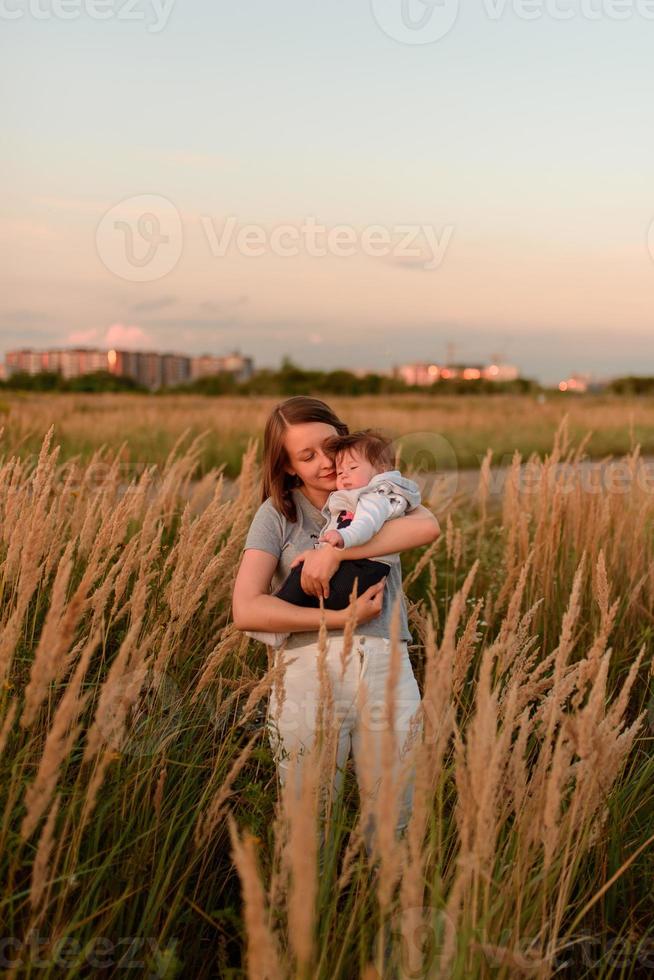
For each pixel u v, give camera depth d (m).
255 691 2.56
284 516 2.99
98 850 2.46
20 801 2.46
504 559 4.90
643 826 2.93
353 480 2.92
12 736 2.58
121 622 3.71
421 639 4.00
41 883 1.94
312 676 2.77
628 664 4.18
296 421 2.94
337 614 2.66
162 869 2.36
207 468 12.91
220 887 2.67
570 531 5.32
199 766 2.74
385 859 1.76
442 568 5.55
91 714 2.94
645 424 19.09
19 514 3.59
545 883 2.14
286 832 2.04
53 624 2.14
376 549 2.77
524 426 19.67
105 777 2.58
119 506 3.41
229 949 2.53
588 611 4.66
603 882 2.57
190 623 3.69
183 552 3.40
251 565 2.90
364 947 1.87
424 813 1.80
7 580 3.40
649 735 3.49
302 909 1.53
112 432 14.87
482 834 1.92
